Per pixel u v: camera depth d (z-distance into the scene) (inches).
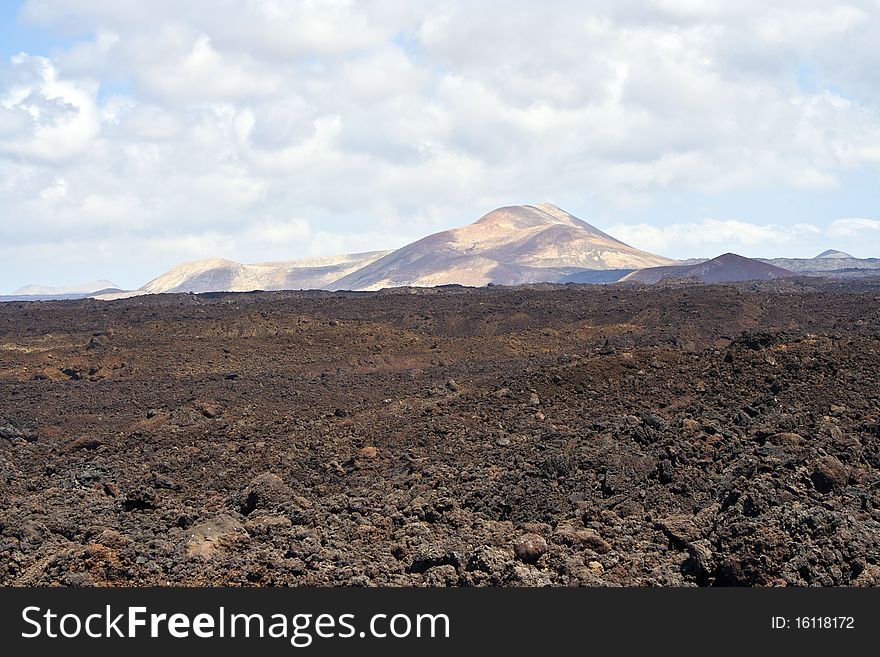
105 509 899.4
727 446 902.4
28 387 2129.7
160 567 699.4
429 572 673.6
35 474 1222.9
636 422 988.6
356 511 849.5
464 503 858.8
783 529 680.4
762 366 1143.6
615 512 808.3
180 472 1157.1
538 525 791.1
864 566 638.5
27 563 732.0
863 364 1093.8
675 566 689.6
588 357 1365.7
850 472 793.6
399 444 1152.2
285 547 737.6
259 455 1197.1
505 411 1205.1
